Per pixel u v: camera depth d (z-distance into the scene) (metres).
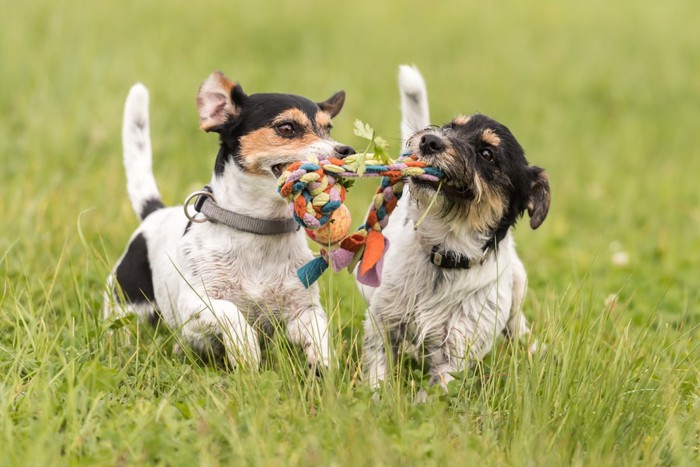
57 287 10.24
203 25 26.89
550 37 30.83
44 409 6.95
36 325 8.55
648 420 7.84
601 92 26.77
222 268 8.96
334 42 27.64
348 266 8.15
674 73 28.42
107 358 8.52
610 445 7.25
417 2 32.91
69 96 18.48
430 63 26.64
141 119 10.86
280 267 9.09
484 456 6.88
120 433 6.82
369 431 6.89
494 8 33.44
